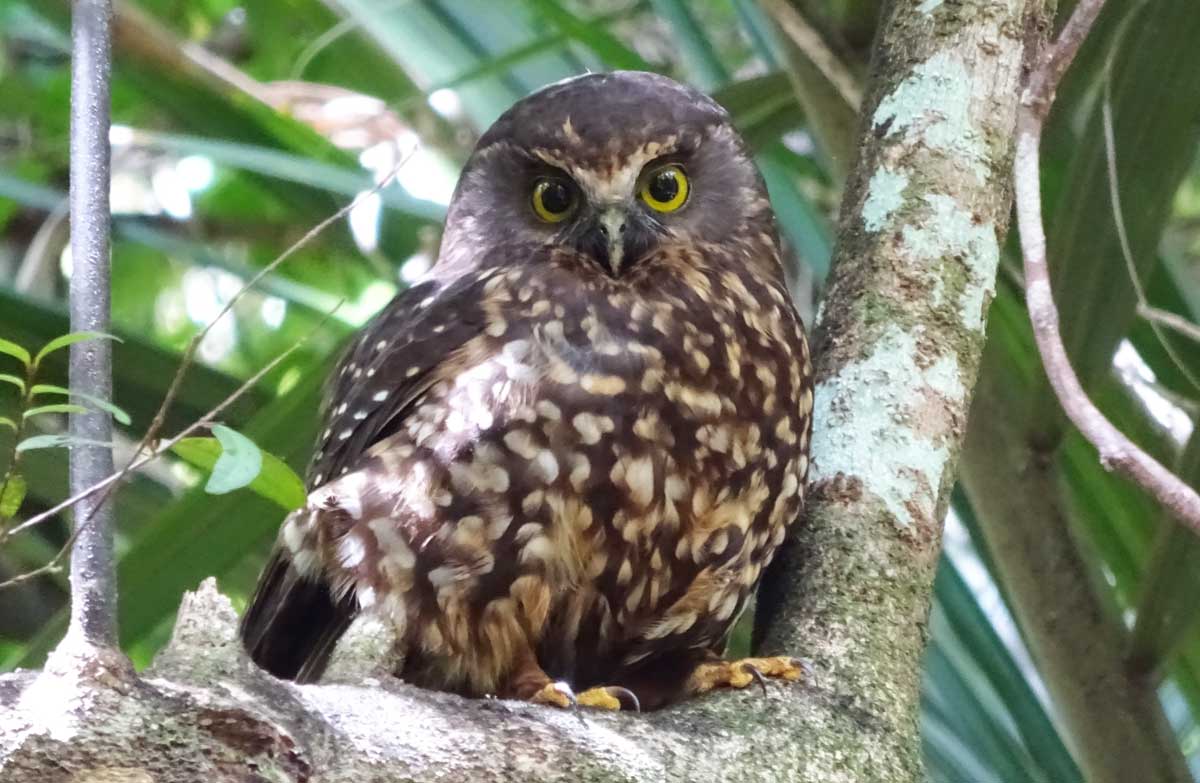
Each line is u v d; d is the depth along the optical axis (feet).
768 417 14.19
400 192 14.80
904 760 13.96
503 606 14.12
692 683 14.01
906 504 14.14
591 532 14.12
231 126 15.01
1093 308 14.46
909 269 14.23
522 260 14.29
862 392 14.20
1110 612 14.46
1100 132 14.43
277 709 13.62
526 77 14.90
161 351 14.39
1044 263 13.89
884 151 14.28
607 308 14.19
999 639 14.67
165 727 13.55
